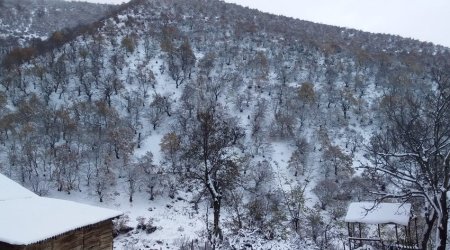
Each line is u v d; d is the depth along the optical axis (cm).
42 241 1439
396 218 2506
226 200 4009
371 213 2602
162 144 7775
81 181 7106
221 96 10875
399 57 16462
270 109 10531
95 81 11112
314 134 9462
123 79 11481
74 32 15562
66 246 1589
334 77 12850
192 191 6538
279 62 13988
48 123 8544
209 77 11750
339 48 16962
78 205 1855
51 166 7450
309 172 7919
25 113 9050
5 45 15250
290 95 11175
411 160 2430
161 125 9300
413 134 2244
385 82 12419
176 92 11031
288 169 8006
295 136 9312
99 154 7712
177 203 6475
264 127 9600
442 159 2106
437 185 2072
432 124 2328
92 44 13588
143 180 6862
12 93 10438
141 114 9656
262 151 8475
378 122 9844
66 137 8475
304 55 15262
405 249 2423
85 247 1683
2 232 1400
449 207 2022
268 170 7156
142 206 6456
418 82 11400
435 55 18012
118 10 18950
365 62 14662
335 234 3441
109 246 1816
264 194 5800
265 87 11669
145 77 11362
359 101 10862
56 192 6781
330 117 10194
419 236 3106
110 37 14650
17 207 1714
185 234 4688
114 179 7006
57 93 10619
